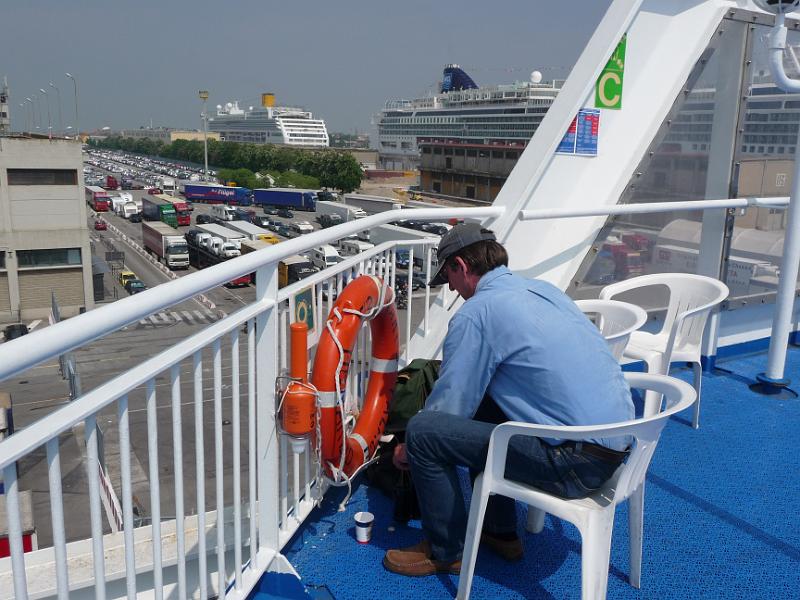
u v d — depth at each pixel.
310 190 102.44
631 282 3.24
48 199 39.78
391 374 2.39
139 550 1.95
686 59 3.53
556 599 1.97
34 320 40.66
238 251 54.53
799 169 3.21
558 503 1.72
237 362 1.65
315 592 1.98
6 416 13.39
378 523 2.36
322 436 1.99
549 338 1.77
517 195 3.29
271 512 1.95
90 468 1.16
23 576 1.02
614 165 3.56
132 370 1.25
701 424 3.18
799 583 2.05
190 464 14.72
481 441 1.83
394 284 2.95
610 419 1.77
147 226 64.50
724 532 2.32
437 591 2.00
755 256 3.99
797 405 3.41
